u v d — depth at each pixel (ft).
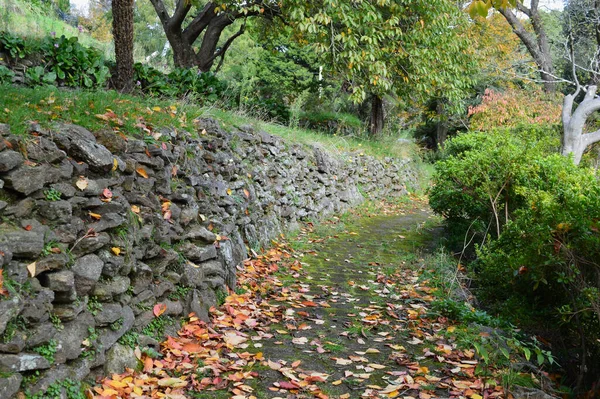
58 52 26.48
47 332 9.64
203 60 44.80
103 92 21.42
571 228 13.20
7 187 10.15
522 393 11.84
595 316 13.82
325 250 25.84
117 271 12.06
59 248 10.47
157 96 28.68
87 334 10.69
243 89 35.17
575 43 49.98
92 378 10.66
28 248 9.68
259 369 12.71
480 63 54.13
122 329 11.81
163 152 15.83
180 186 16.83
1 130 10.59
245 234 21.81
